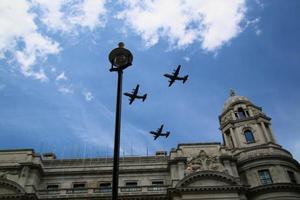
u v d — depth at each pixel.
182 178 52.88
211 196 50.22
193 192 50.50
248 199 51.97
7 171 55.00
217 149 58.75
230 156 56.19
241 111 69.44
